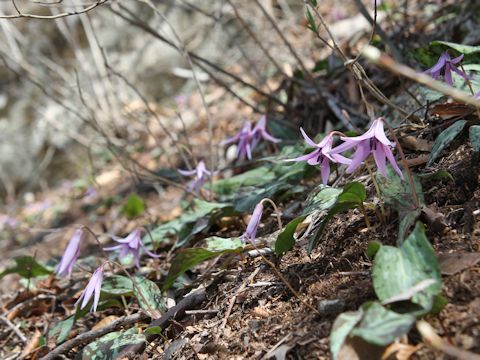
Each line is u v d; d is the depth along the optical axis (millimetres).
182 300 785
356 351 548
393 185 707
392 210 714
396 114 986
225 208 978
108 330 809
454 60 724
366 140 631
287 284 677
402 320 528
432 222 661
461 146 755
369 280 638
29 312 1016
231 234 999
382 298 559
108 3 1067
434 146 748
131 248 871
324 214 789
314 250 747
